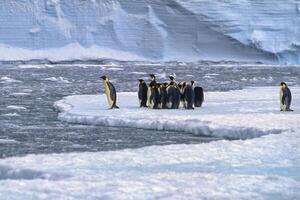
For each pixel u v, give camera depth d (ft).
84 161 111.96
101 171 100.68
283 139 138.10
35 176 99.86
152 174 96.94
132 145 153.79
